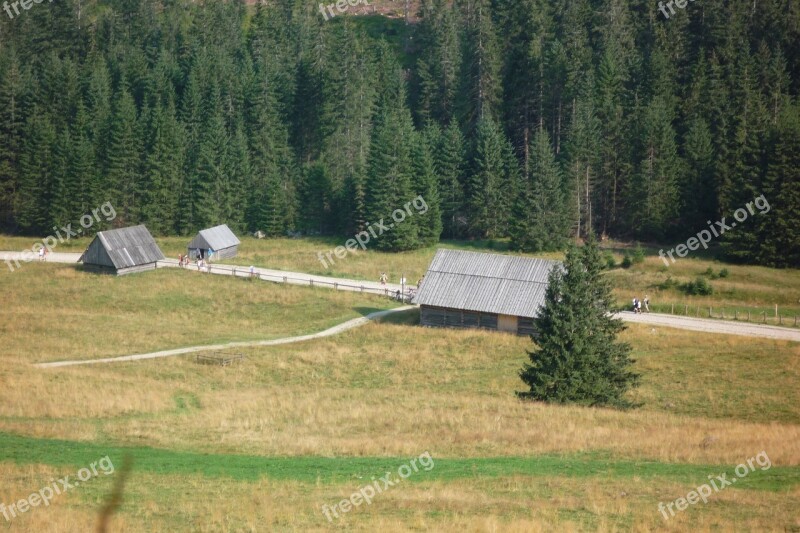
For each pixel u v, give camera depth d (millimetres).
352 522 43688
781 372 86812
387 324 111250
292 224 169625
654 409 78000
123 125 169750
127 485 49062
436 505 45969
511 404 72375
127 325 110438
